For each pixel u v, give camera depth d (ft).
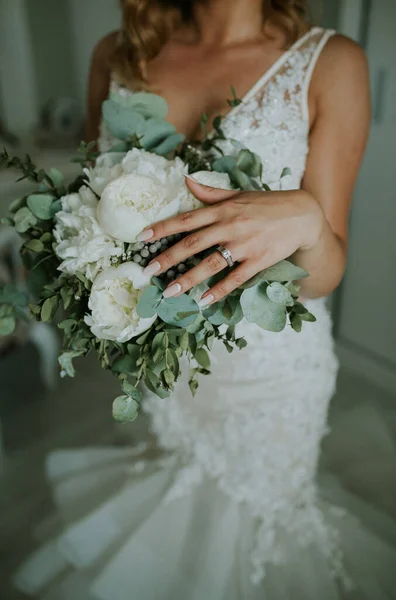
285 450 2.72
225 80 2.67
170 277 1.90
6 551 3.97
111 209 1.82
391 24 4.95
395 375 5.69
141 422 3.44
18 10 7.98
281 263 1.94
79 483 3.14
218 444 2.73
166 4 2.86
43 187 2.27
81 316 2.06
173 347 1.94
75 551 2.88
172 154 2.52
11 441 5.32
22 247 2.16
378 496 3.30
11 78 8.25
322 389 2.79
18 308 2.63
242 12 2.68
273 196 1.97
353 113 2.51
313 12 3.23
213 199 1.95
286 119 2.52
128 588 2.66
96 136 3.26
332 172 2.52
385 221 5.50
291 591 2.63
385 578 2.80
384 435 3.81
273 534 2.72
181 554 2.71
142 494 2.94
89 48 8.88
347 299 6.15
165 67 2.82
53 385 6.20
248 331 2.51
